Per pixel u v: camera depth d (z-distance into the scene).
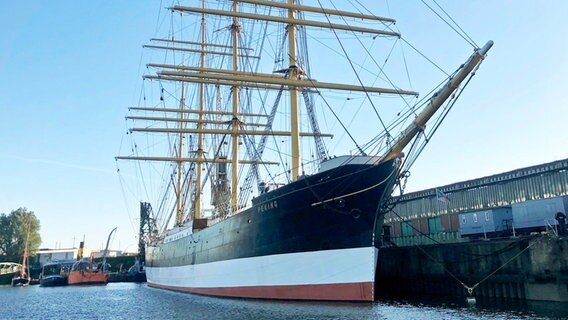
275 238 29.09
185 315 26.23
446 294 33.72
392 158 25.89
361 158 26.58
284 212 28.44
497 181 37.44
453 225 40.19
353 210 26.38
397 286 38.94
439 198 37.88
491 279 30.31
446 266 33.94
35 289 80.44
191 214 54.28
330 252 26.84
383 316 22.39
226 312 25.92
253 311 25.14
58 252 145.88
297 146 32.88
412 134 25.31
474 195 39.56
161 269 57.72
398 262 39.09
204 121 50.91
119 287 74.69
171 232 54.72
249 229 31.56
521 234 33.84
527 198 34.97
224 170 49.53
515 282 28.73
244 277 31.91
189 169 57.91
